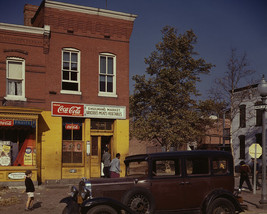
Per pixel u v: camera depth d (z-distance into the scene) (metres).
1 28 18.34
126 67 21.45
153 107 29.47
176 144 28.52
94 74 20.52
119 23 21.36
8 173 17.16
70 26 20.09
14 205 12.55
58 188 17.52
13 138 18.06
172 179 9.06
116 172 15.41
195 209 9.17
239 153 34.56
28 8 24.27
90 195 8.45
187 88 28.62
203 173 9.44
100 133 20.58
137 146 44.69
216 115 32.78
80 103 19.92
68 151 19.62
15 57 18.67
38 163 18.61
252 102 33.09
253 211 11.40
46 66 19.33
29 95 18.80
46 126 18.98
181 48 29.20
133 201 8.66
